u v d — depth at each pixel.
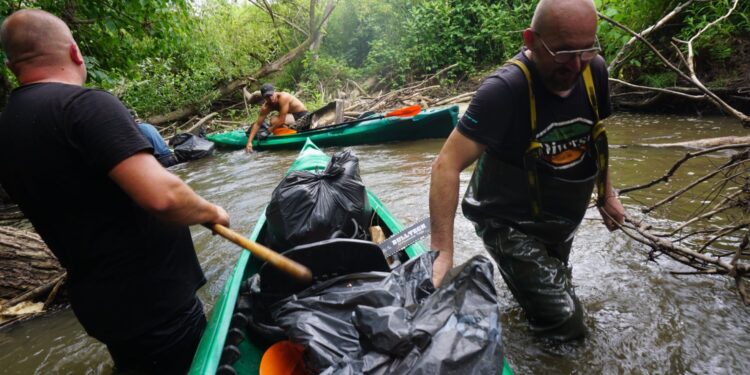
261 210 4.73
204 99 13.25
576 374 2.05
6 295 3.22
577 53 1.66
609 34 7.08
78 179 1.63
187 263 2.05
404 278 1.81
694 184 2.69
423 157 6.36
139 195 1.57
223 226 1.83
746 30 6.97
